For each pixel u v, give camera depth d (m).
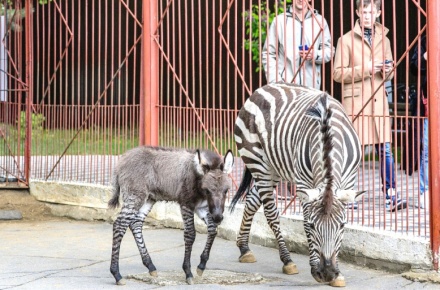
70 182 12.23
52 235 10.68
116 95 17.05
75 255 9.34
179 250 9.55
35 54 14.82
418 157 8.18
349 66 9.92
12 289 7.66
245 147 8.70
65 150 12.30
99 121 12.01
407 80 8.24
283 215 9.47
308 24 10.38
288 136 8.00
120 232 7.96
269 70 10.20
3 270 8.51
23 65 13.61
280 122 8.18
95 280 8.04
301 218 9.24
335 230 6.82
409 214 9.68
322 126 7.13
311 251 7.20
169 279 7.90
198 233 10.60
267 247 9.65
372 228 8.55
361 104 9.63
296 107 8.12
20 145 13.46
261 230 9.75
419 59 8.10
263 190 8.58
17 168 12.91
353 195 6.92
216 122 10.62
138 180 8.04
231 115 10.87
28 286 7.78
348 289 7.50
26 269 8.55
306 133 7.64
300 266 8.62
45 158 13.09
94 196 11.84
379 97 9.68
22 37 14.10
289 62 10.40
